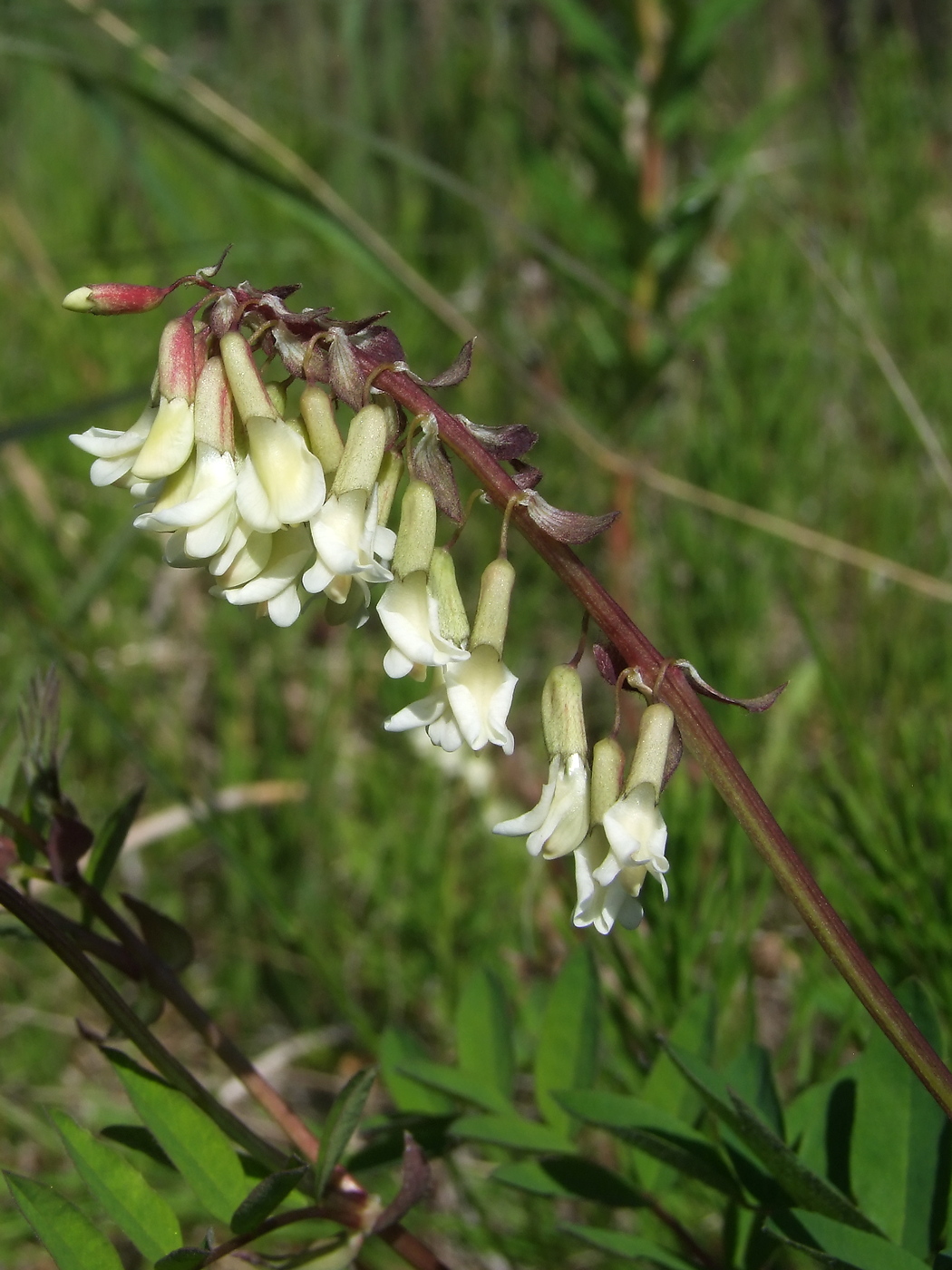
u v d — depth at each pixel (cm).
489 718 15
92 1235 15
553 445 41
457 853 30
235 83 36
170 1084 17
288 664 36
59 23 41
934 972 22
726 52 64
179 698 36
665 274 39
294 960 30
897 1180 17
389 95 60
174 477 15
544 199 40
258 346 15
